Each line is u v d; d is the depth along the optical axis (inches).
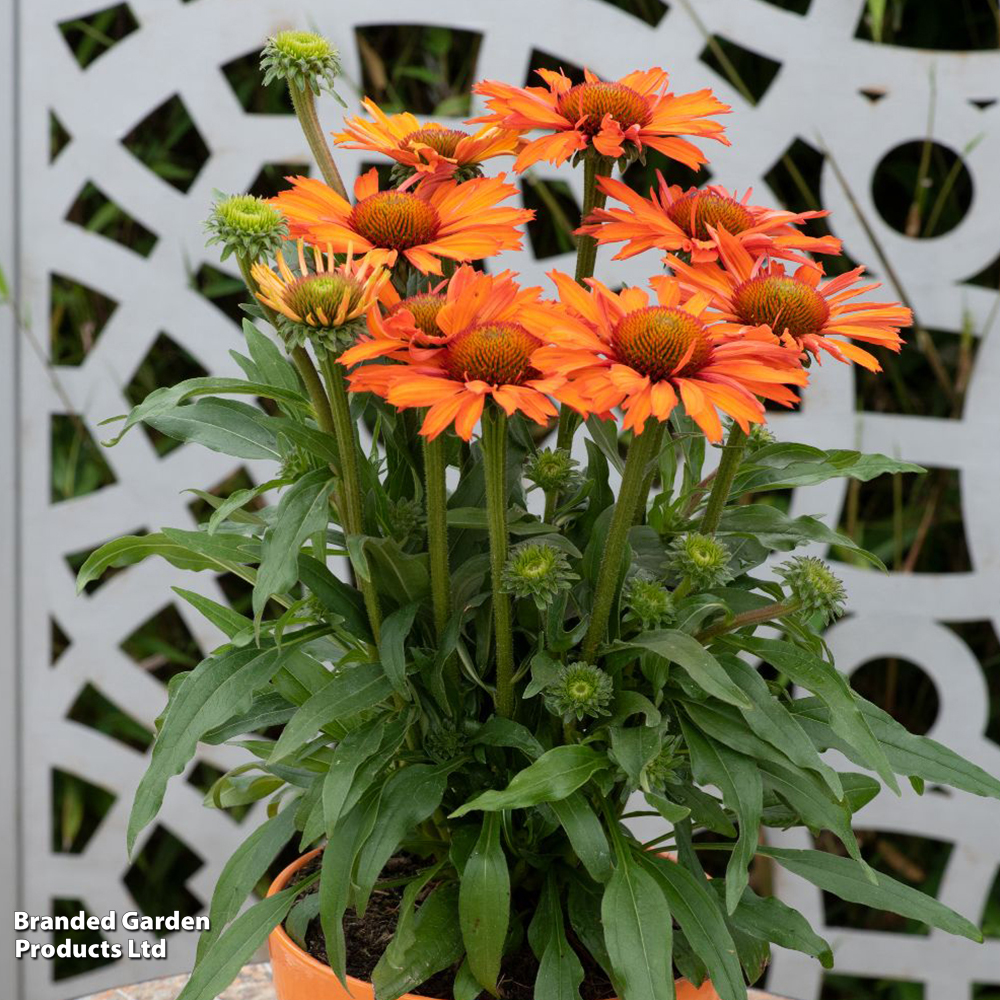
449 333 35.9
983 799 55.1
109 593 59.1
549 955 37.9
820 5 52.2
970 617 53.8
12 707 60.3
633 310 36.1
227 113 54.7
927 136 52.3
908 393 61.7
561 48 52.7
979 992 63.8
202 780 63.9
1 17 55.4
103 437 57.8
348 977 38.8
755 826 36.9
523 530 38.1
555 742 38.8
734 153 52.6
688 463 40.9
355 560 36.6
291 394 37.7
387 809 37.8
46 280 57.1
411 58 62.4
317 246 37.8
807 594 36.9
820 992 65.4
